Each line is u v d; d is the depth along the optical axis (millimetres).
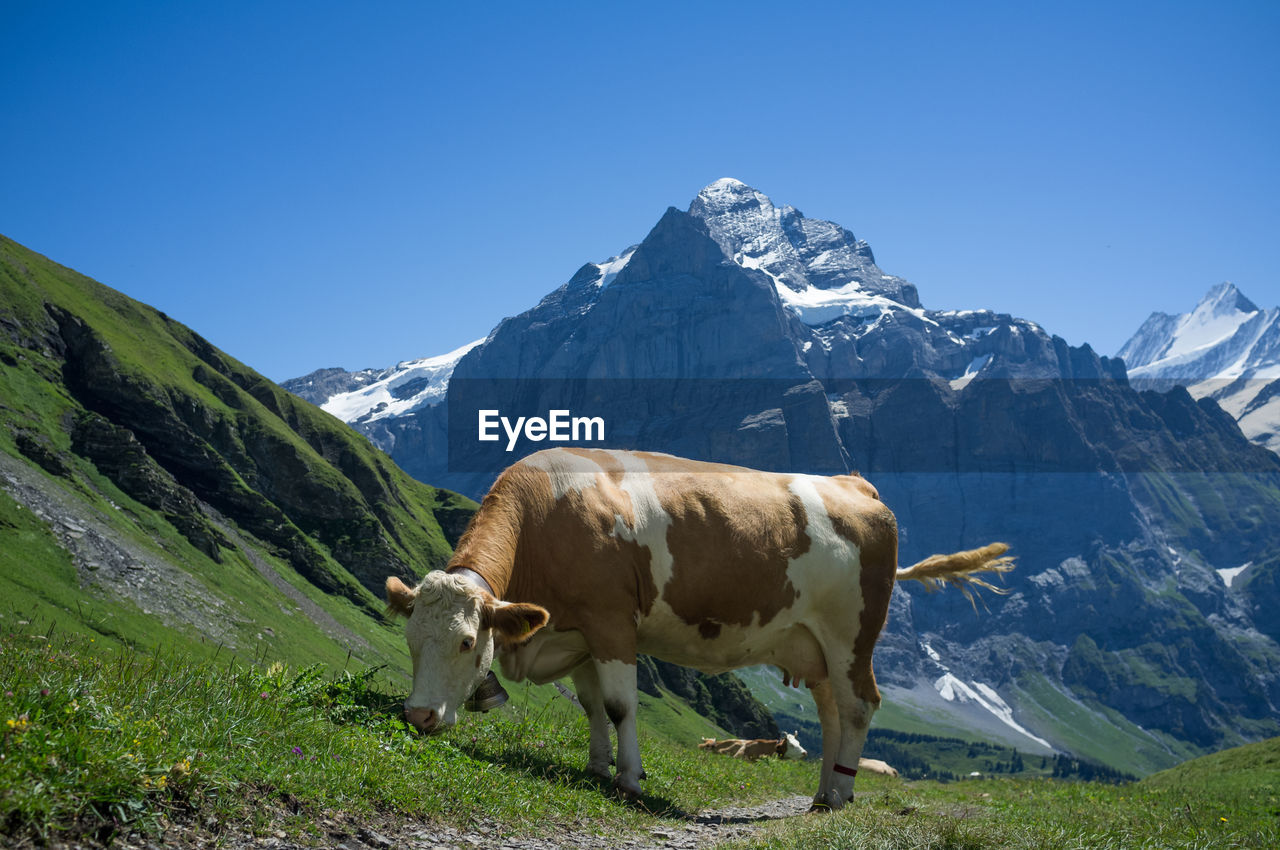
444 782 8875
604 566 12203
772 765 24109
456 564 11352
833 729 14430
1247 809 17328
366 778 8070
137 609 105625
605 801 10758
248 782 6988
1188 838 10609
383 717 10445
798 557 13656
